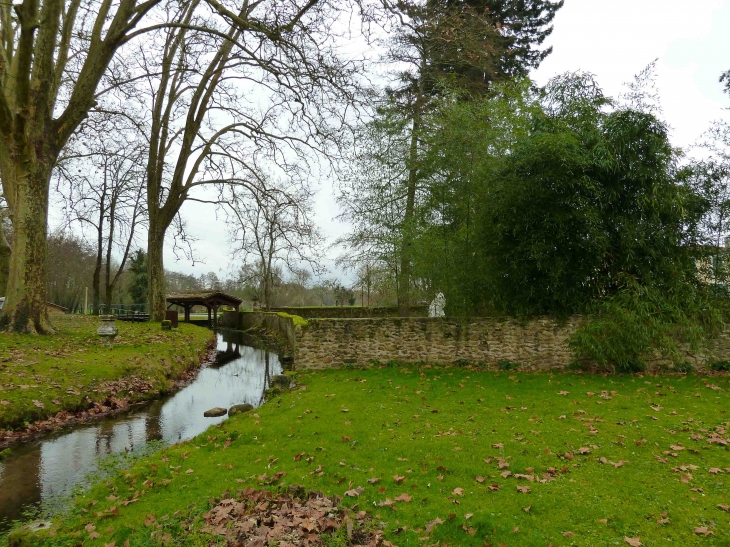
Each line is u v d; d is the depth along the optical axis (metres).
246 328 31.02
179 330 19.73
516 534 3.91
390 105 15.63
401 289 15.16
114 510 4.58
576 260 10.94
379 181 15.56
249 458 5.94
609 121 10.83
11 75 11.75
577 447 5.89
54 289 43.00
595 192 10.65
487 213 11.66
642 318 10.34
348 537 3.82
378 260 15.98
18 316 12.55
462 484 4.90
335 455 5.84
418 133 14.90
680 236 11.02
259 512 4.30
